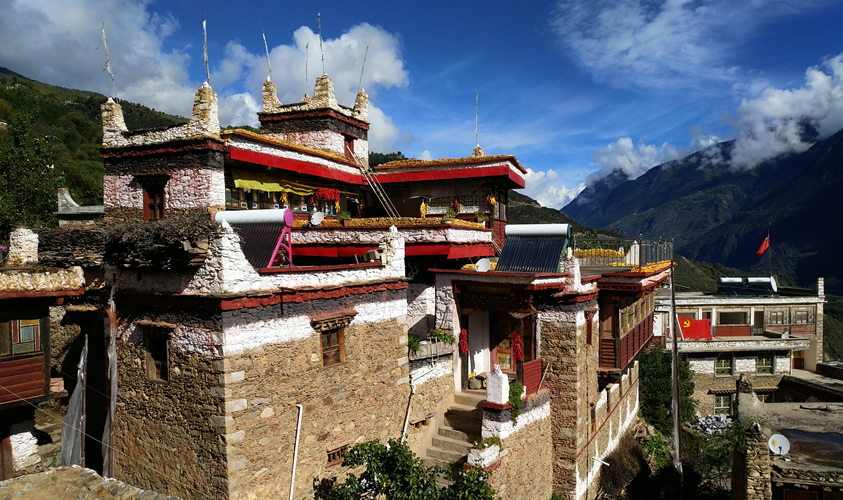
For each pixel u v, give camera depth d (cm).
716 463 2433
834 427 1958
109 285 1291
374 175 2547
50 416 1714
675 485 2338
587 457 1852
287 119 2484
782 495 1634
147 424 1214
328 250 1992
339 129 2478
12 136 3039
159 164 1766
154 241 1131
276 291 1157
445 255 1844
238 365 1085
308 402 1241
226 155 1752
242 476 1088
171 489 1166
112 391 1277
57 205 3034
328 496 1264
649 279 1991
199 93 1698
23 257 1576
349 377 1355
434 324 1881
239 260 1093
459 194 2514
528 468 1590
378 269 1460
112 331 1277
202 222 1143
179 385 1146
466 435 1608
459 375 1780
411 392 1555
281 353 1177
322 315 1279
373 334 1436
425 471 1262
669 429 2880
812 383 3525
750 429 1638
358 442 1376
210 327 1082
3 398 1255
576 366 1719
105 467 1293
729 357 3881
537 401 1650
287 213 1298
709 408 3831
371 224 1948
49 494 855
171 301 1149
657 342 3231
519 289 1591
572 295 1700
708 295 4719
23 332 1300
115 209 1848
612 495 1981
